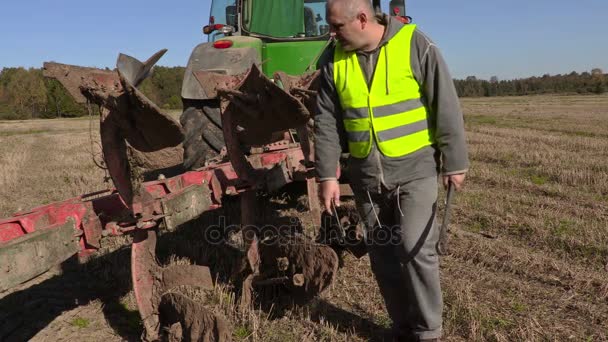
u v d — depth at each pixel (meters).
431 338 2.93
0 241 2.57
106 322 3.75
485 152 12.20
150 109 2.58
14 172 11.26
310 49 6.04
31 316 3.88
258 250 3.73
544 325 3.46
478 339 3.29
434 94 2.64
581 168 9.62
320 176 2.92
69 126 36.97
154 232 3.31
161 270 3.30
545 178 8.91
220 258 4.79
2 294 4.30
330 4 2.58
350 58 2.72
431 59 2.60
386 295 3.13
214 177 3.68
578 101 54.75
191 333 3.01
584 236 5.29
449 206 2.67
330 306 3.82
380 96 2.66
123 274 4.60
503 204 6.79
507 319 3.53
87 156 14.19
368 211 2.98
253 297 3.80
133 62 2.92
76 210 2.98
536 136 16.17
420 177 2.77
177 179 3.64
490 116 29.19
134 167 3.21
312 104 4.36
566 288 4.08
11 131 32.03
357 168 2.87
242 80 3.39
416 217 2.77
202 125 5.20
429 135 2.75
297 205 6.43
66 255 2.70
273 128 3.62
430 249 2.81
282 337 3.39
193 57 5.50
